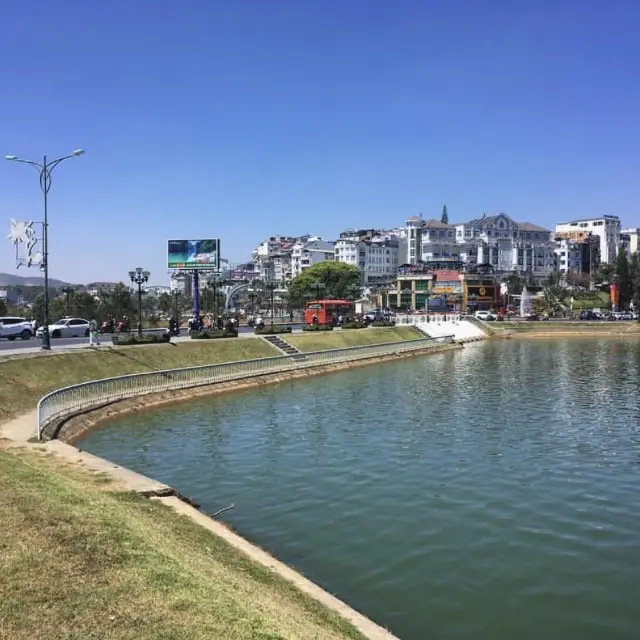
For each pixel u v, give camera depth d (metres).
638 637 13.62
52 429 30.95
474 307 170.00
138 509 16.91
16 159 45.53
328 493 23.70
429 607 14.83
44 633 8.52
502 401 45.81
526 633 13.74
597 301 187.12
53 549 11.18
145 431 35.06
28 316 104.06
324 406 43.72
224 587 11.52
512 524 20.42
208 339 64.69
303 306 168.00
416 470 26.94
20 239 46.75
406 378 60.44
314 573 16.59
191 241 91.44
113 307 103.69
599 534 19.61
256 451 30.47
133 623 9.01
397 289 181.25
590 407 43.03
